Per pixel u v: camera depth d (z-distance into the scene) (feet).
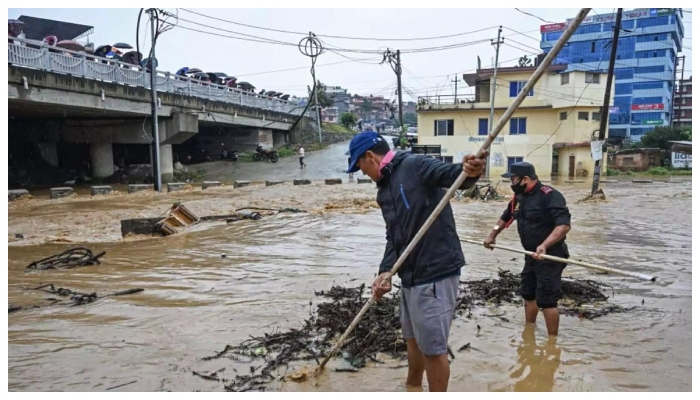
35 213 50.37
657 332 15.19
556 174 117.91
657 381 12.10
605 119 62.95
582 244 30.66
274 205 55.67
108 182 92.68
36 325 16.51
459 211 49.32
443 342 10.54
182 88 93.25
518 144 115.14
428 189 10.48
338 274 23.20
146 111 83.97
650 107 175.42
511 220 16.22
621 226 38.40
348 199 61.26
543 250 14.02
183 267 25.17
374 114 285.23
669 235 34.09
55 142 94.99
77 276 23.48
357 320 11.99
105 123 91.25
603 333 15.15
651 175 115.55
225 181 97.91
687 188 80.28
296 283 21.57
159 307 18.33
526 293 15.75
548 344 14.35
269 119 125.59
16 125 91.71
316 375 12.59
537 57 113.09
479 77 115.85
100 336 15.44
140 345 14.69
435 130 118.62
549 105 111.65
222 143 127.44
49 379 12.58
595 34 174.60
